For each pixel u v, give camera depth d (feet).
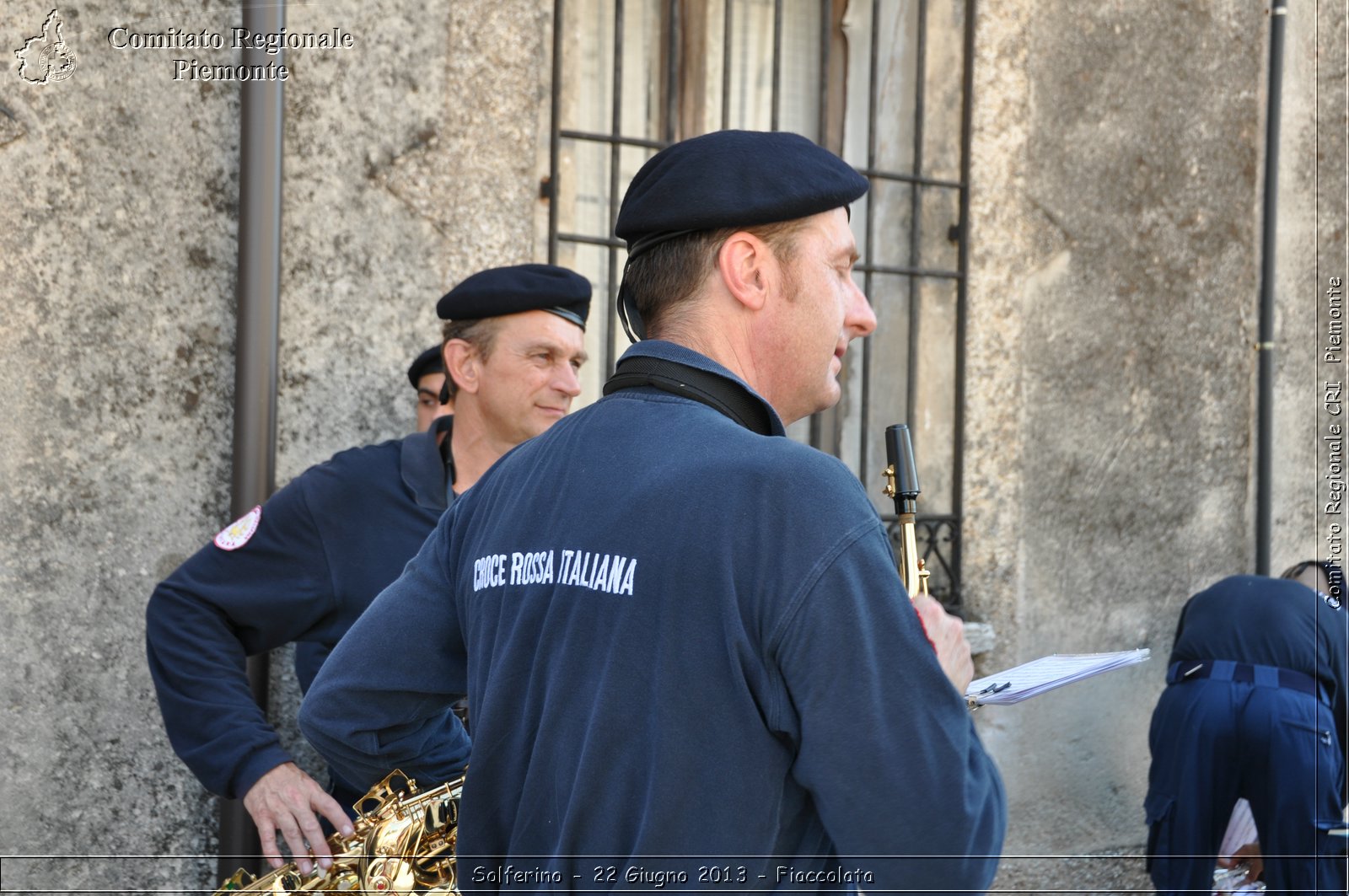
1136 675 15.05
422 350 10.79
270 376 9.91
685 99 13.12
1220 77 15.61
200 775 8.05
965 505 13.92
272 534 8.45
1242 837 13.70
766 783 3.89
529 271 8.87
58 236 9.58
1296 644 12.85
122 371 9.78
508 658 4.32
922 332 13.89
